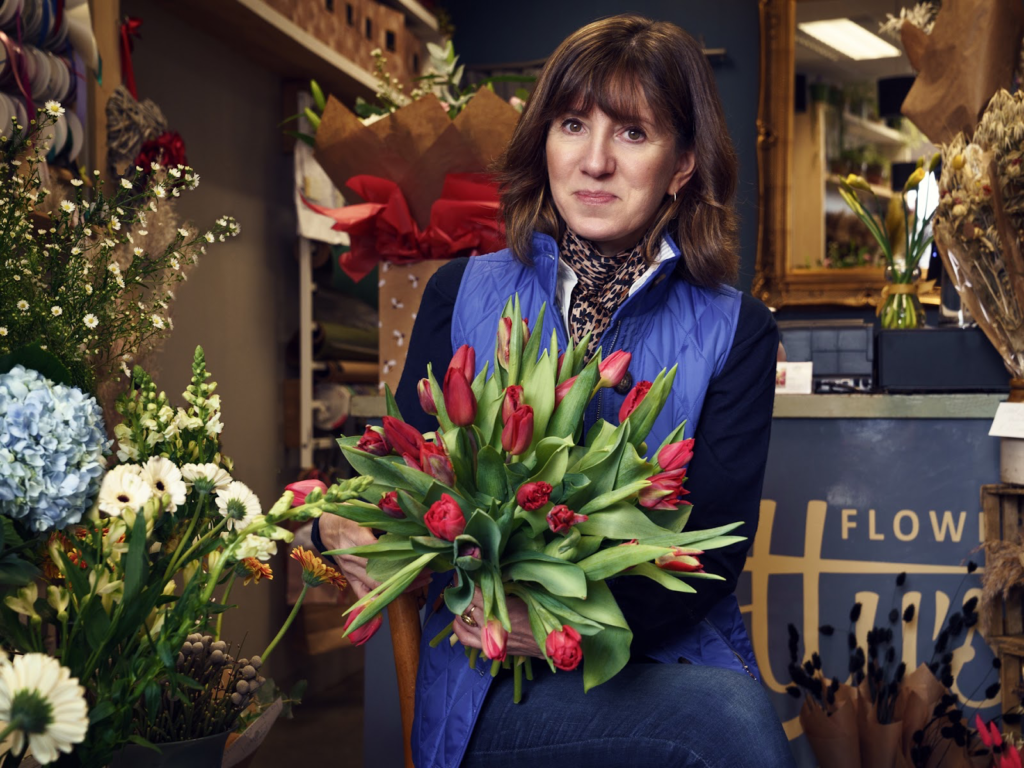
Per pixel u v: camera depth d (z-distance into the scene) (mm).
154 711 869
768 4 4723
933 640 2041
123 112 2248
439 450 998
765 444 1340
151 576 925
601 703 1159
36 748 715
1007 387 2090
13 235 1027
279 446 3662
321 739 2979
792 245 4703
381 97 2537
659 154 1302
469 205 2068
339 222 2135
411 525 1028
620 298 1363
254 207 3504
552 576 957
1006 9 2016
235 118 3373
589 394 1041
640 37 1308
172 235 1369
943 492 2053
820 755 1926
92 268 1143
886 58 4590
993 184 1802
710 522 1282
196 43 3125
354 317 4148
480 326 1377
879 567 2078
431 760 1218
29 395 833
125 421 1031
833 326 2385
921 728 1911
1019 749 1784
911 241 2537
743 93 4844
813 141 4680
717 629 1328
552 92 1318
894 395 2061
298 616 3590
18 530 885
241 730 1231
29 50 1715
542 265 1365
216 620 1255
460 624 1116
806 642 2109
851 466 2104
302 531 3428
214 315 3195
